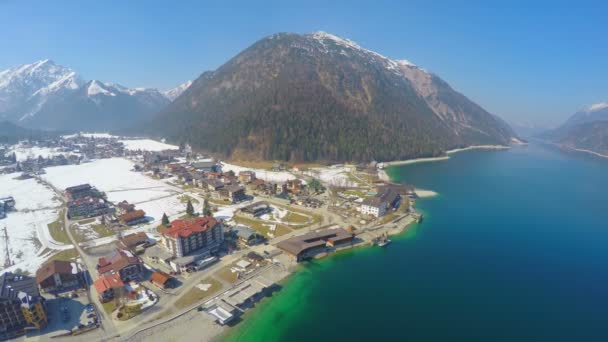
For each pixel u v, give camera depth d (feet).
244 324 247.91
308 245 364.99
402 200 585.63
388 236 427.33
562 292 298.56
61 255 356.38
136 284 294.87
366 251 381.60
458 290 299.79
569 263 357.20
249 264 335.67
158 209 521.65
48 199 577.43
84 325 239.09
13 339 224.53
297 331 241.14
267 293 289.94
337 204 555.69
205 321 248.32
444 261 359.05
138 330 236.22
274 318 255.91
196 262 331.57
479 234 440.86
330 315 260.42
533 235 440.04
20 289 246.27
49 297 274.77
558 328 248.32
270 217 488.02
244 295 278.05
